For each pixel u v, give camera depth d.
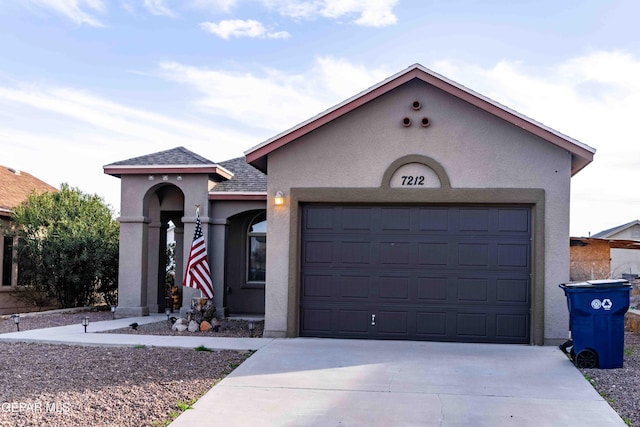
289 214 11.49
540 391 7.80
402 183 11.23
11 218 19.53
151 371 8.72
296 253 11.44
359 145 11.37
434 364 9.22
